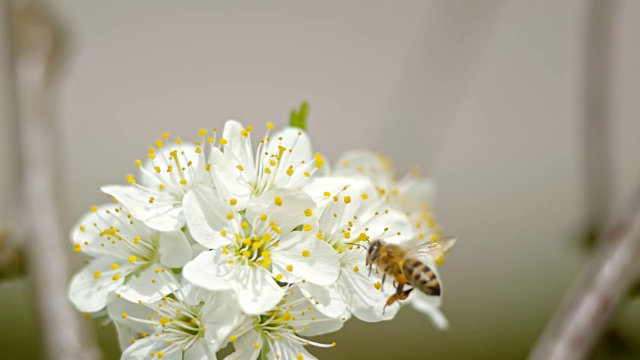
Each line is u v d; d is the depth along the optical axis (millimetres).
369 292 313
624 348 337
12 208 348
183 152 316
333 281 304
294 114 326
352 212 317
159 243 312
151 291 306
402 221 322
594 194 361
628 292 331
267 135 320
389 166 348
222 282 301
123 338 309
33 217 344
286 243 307
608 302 328
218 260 303
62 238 343
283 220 308
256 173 315
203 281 300
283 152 320
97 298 311
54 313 330
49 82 369
